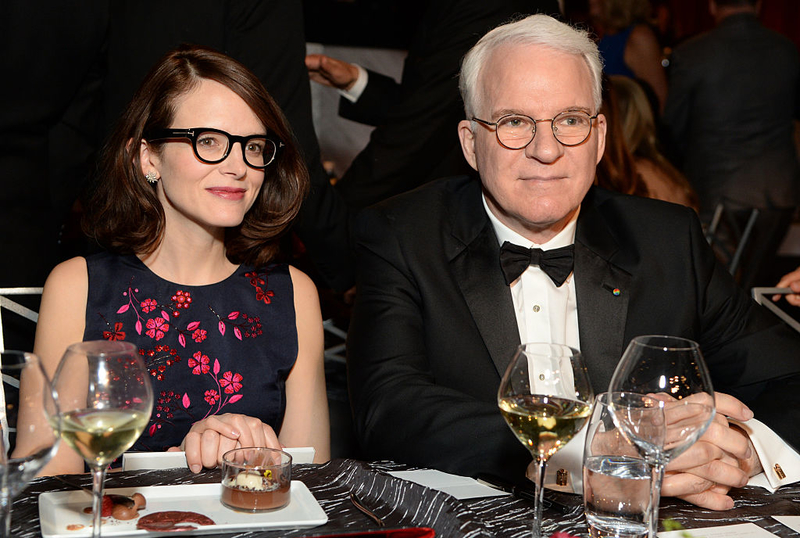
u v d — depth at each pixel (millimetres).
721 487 1308
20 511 1148
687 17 5922
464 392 1705
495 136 1653
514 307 1783
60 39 2188
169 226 1788
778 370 1789
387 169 3020
